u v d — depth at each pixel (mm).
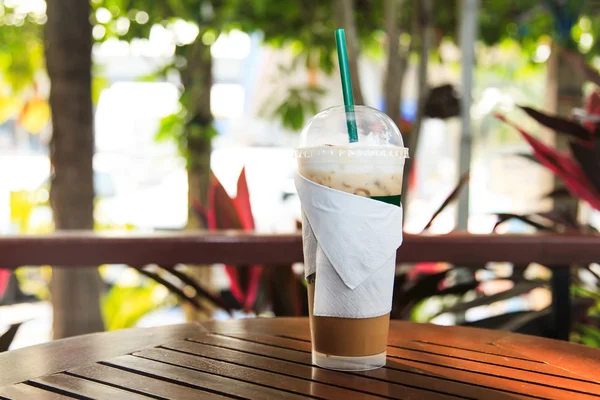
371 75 3635
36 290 3080
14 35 2449
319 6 2328
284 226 3879
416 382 790
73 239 1227
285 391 763
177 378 790
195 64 2260
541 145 1377
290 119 2572
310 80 2902
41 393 758
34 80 2867
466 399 752
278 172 4246
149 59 2309
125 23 2252
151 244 1241
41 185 3439
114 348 880
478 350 884
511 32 2578
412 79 3477
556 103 2186
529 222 1535
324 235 815
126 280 2545
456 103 1899
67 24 1629
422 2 1972
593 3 2344
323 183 821
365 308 812
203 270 2113
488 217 1515
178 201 4645
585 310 1364
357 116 853
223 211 1502
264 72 3988
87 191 1674
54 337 1662
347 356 814
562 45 2186
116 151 4938
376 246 812
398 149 831
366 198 811
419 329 967
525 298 2266
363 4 2436
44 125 3369
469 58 1845
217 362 836
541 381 795
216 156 3803
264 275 1434
